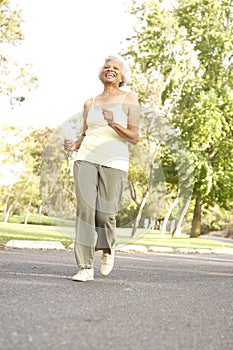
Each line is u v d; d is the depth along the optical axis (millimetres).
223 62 26328
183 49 24516
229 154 26891
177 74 24312
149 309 4520
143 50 23484
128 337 3443
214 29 25891
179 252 15531
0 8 20516
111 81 5895
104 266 6352
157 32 24000
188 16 25781
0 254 9672
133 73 23078
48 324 3666
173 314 4359
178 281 6820
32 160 21562
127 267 8539
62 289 5316
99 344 3225
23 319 3773
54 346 3115
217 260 12133
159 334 3582
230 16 26266
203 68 26109
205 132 25062
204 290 6023
